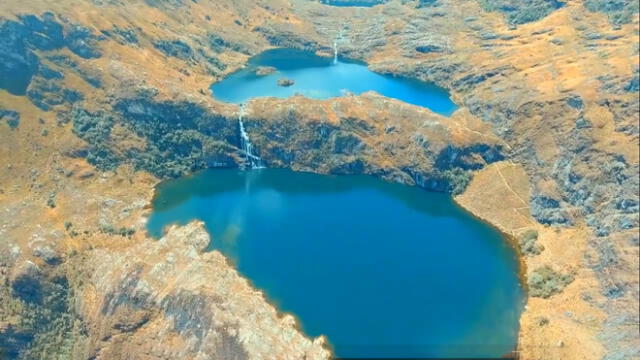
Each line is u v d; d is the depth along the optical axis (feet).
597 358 529.86
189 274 605.31
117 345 556.10
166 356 536.01
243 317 554.05
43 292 611.88
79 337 581.12
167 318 561.43
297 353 526.57
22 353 574.56
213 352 519.19
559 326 568.41
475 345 554.05
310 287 621.72
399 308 595.88
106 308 582.35
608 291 592.19
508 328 573.74
